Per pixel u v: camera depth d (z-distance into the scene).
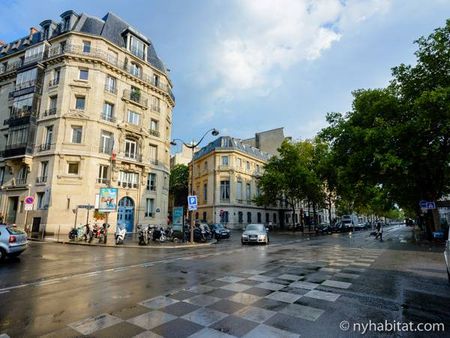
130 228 27.36
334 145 23.47
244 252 14.12
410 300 5.37
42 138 24.88
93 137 24.89
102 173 25.56
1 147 28.30
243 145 48.91
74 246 16.70
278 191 41.06
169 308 4.92
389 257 11.66
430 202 19.94
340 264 9.75
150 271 8.62
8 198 25.92
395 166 17.33
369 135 18.08
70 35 25.67
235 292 5.98
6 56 30.44
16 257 11.65
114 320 4.36
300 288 6.30
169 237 22.31
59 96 24.86
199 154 51.44
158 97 31.84
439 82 17.75
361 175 21.69
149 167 29.53
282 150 40.56
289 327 4.07
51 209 22.86
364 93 21.41
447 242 7.14
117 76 27.48
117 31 29.02
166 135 34.19
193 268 9.14
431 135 17.80
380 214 77.56
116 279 7.42
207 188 46.28
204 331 3.93
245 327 4.07
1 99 30.00
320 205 47.03
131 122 28.61
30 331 3.96
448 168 18.69
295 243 20.28
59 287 6.54
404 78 19.98
